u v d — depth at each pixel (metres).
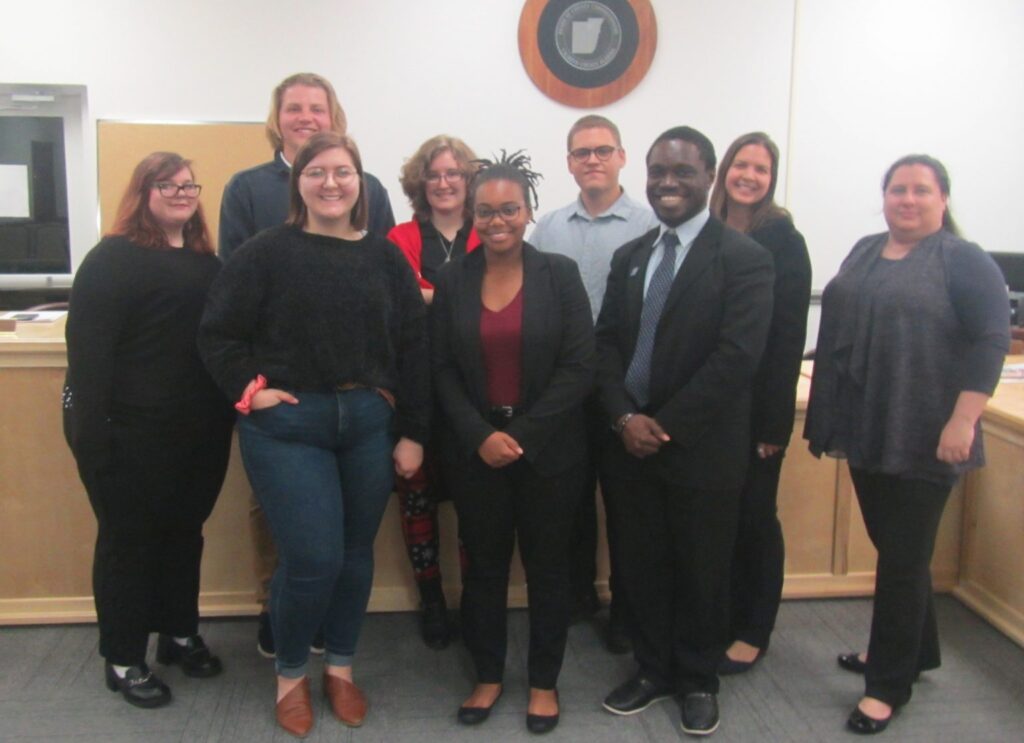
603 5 4.33
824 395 2.05
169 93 4.24
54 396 2.38
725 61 4.47
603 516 2.63
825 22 4.51
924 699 2.17
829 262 4.73
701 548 1.95
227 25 4.21
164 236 1.96
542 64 4.36
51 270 4.54
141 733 2.00
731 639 2.34
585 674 2.28
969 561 2.71
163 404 1.95
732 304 1.85
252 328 1.85
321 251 1.82
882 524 1.97
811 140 4.60
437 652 2.41
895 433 1.86
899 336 1.86
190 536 2.16
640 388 1.97
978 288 1.79
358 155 1.85
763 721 2.07
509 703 2.14
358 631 2.07
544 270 1.93
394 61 4.30
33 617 2.48
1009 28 4.63
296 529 1.83
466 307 1.92
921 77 4.62
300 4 4.22
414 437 1.96
